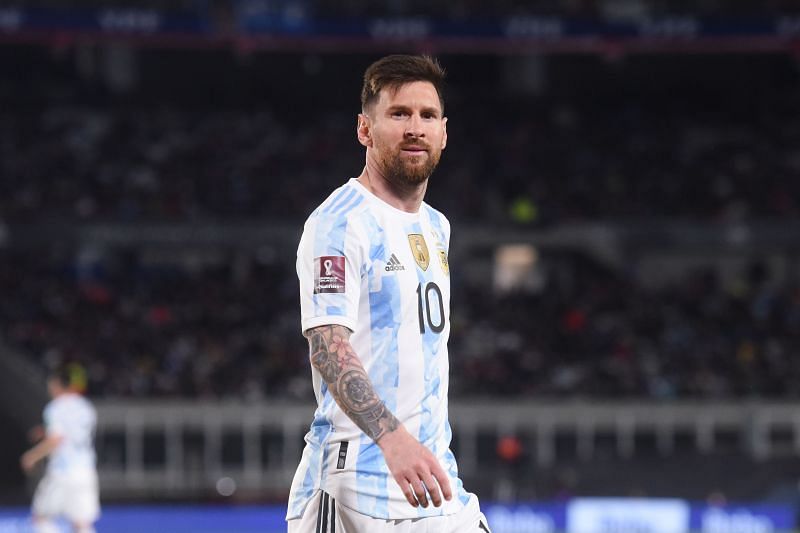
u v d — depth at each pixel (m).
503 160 128.25
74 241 111.25
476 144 130.38
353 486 14.03
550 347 99.06
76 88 136.12
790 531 63.19
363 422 13.18
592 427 85.44
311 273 13.92
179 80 139.00
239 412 83.31
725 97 141.12
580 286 111.25
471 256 120.06
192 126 132.50
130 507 68.38
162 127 131.62
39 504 50.50
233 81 139.62
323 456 14.31
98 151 125.38
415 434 14.16
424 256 14.48
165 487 79.88
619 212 119.56
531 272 120.62
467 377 91.56
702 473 77.31
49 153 123.69
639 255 121.38
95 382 86.94
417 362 14.17
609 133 134.25
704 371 95.12
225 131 131.75
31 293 102.38
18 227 110.69
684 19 125.12
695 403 86.50
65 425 50.06
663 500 67.62
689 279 116.88
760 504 67.19
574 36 125.12
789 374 94.75
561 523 63.62
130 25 120.94
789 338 102.56
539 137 132.50
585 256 120.12
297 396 88.56
